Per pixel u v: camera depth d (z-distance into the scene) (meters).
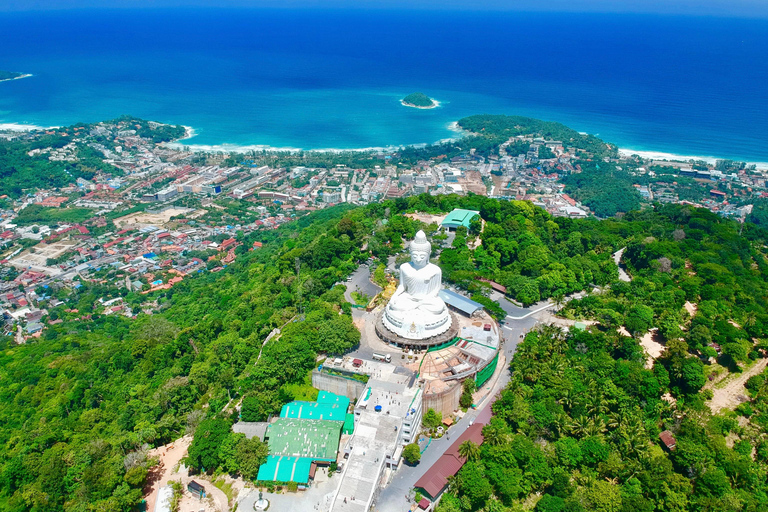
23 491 178.75
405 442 188.88
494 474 171.50
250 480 177.75
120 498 167.75
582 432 188.00
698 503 165.12
